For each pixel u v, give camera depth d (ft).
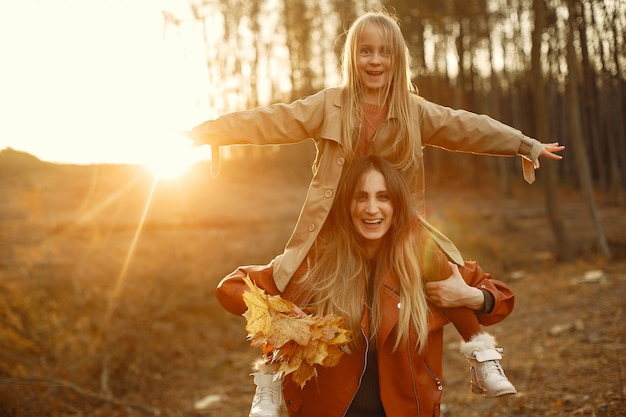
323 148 11.44
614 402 15.05
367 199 10.55
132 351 24.18
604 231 52.34
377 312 10.19
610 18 45.93
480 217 63.05
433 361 10.44
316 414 10.18
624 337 21.01
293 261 10.72
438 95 115.65
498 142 11.50
